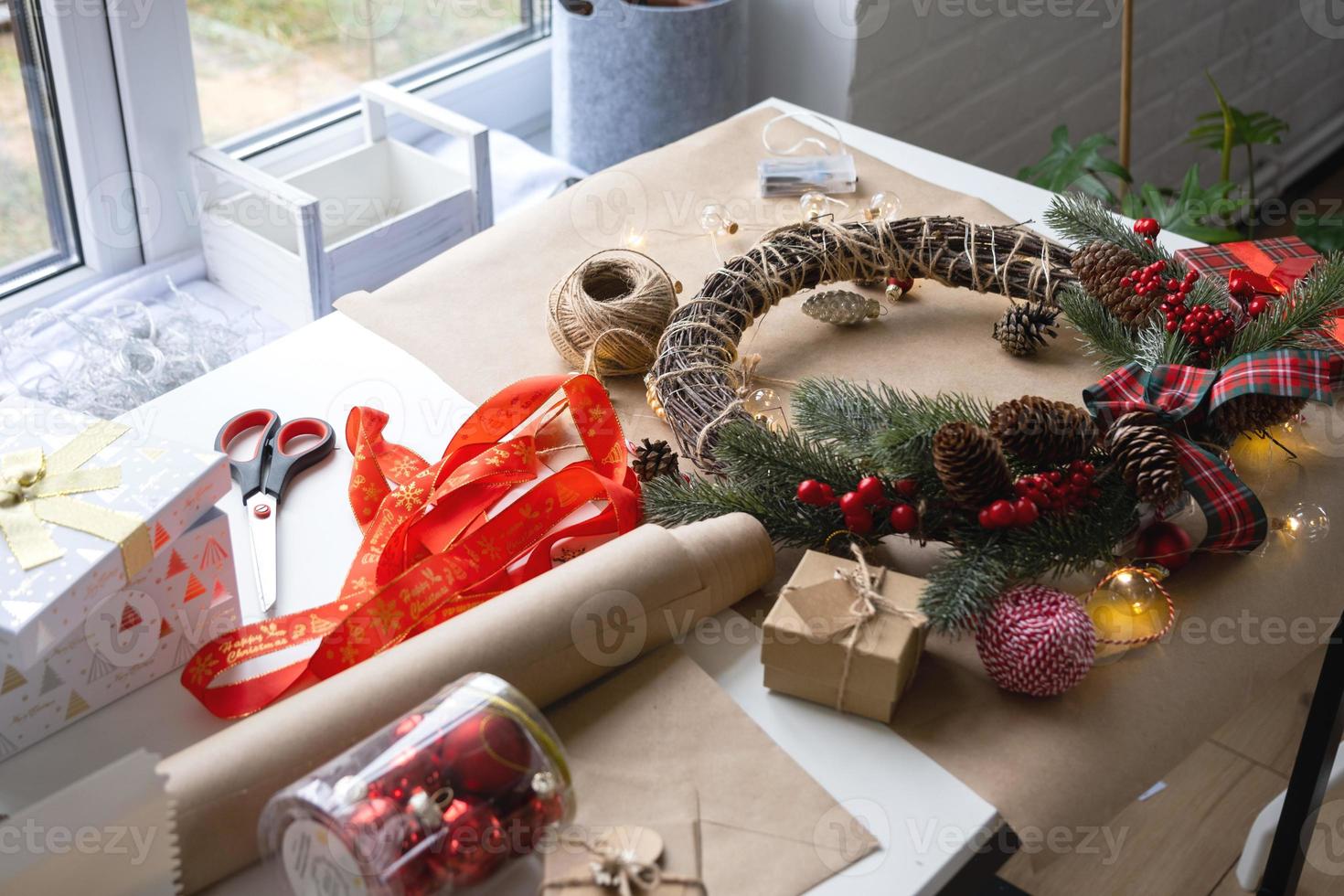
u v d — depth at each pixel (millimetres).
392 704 869
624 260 1221
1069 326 1251
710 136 1500
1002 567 940
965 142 2260
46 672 898
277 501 1071
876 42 1955
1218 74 2760
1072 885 1443
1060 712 930
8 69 1424
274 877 842
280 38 1664
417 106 1572
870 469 1001
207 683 936
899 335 1247
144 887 819
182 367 1390
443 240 1570
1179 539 995
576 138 1797
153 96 1499
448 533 1056
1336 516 1067
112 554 875
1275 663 973
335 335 1231
